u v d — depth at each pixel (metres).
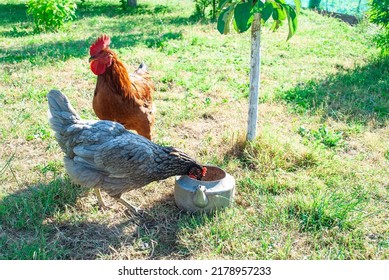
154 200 1.90
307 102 2.81
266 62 3.60
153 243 1.66
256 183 1.96
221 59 3.58
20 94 2.80
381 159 2.22
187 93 2.93
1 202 1.81
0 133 2.34
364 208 1.83
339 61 3.67
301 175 2.05
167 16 5.51
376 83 3.17
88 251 1.62
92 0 6.97
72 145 1.68
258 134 2.28
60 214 1.78
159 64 3.36
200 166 1.82
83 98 2.81
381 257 1.60
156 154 1.74
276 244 1.66
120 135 1.71
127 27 4.77
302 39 4.32
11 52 3.66
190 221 1.74
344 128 2.50
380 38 3.65
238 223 1.74
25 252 1.59
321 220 1.74
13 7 6.26
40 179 1.99
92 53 1.89
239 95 2.92
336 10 6.10
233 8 1.90
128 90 1.94
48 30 4.52
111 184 1.71
